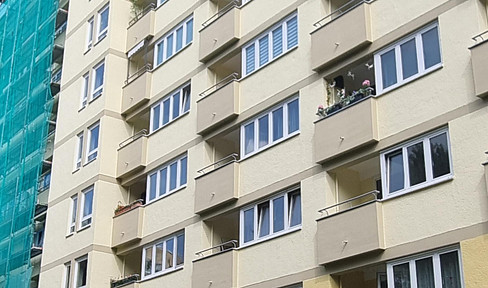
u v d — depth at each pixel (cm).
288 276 1930
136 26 2950
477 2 1689
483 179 1557
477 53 1620
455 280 1557
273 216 2066
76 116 3002
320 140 1941
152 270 2466
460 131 1633
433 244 1606
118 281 2570
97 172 2731
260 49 2309
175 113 2619
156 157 2623
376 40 1905
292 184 2014
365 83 1894
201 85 2517
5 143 3459
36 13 3559
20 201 3183
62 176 2953
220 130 2356
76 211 2797
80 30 3200
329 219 1833
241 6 2433
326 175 1925
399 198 1711
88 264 2603
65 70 3203
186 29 2702
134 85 2833
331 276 1819
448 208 1605
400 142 1761
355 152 1862
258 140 2200
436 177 1666
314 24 2116
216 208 2264
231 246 2341
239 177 2211
